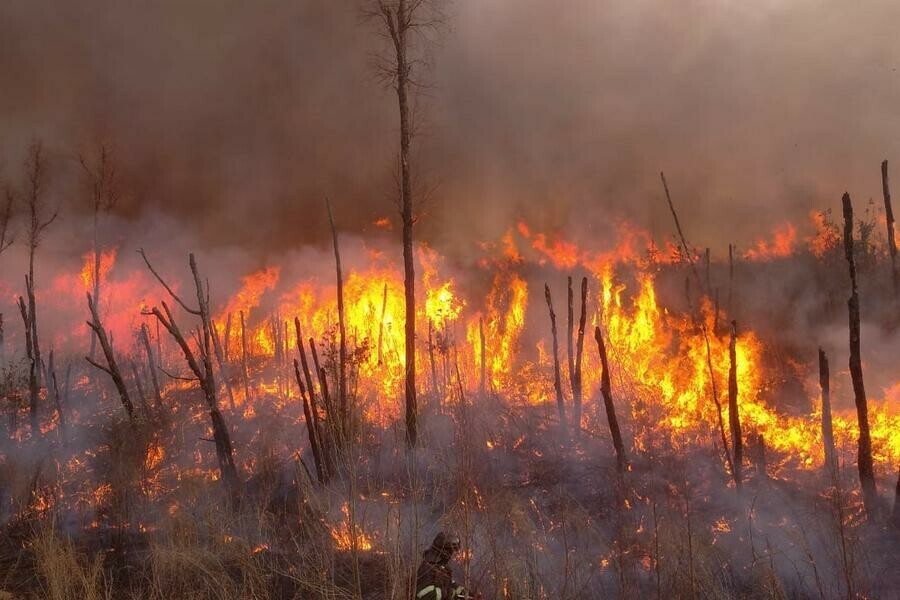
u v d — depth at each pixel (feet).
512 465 43.21
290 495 41.65
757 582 29.58
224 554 32.04
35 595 30.73
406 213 54.49
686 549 28.76
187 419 59.47
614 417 40.83
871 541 31.22
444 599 23.44
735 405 38.93
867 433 34.01
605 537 33.12
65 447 52.19
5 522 41.37
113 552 35.81
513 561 27.84
